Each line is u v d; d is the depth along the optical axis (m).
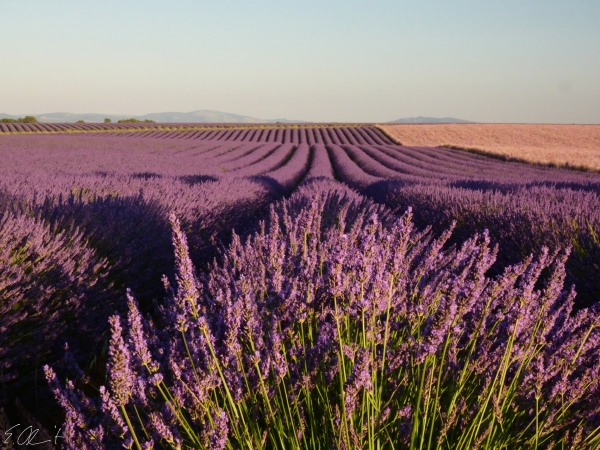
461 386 1.73
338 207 7.57
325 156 35.81
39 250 3.30
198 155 29.33
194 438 1.61
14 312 2.78
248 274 2.95
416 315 2.05
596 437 1.58
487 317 2.13
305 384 1.76
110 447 1.71
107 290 3.73
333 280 1.59
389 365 1.82
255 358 1.63
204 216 6.73
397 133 67.62
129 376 1.57
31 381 2.69
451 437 1.66
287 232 4.21
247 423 1.67
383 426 1.62
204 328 1.56
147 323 2.45
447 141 56.41
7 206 4.72
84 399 1.77
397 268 1.67
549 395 1.73
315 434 1.72
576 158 29.61
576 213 6.23
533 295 2.03
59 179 9.00
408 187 11.98
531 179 17.62
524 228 6.12
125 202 5.93
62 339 2.99
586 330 1.86
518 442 1.72
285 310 2.18
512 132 65.62
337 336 1.70
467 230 7.26
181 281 1.59
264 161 28.31
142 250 4.48
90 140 34.94
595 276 4.42
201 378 1.78
